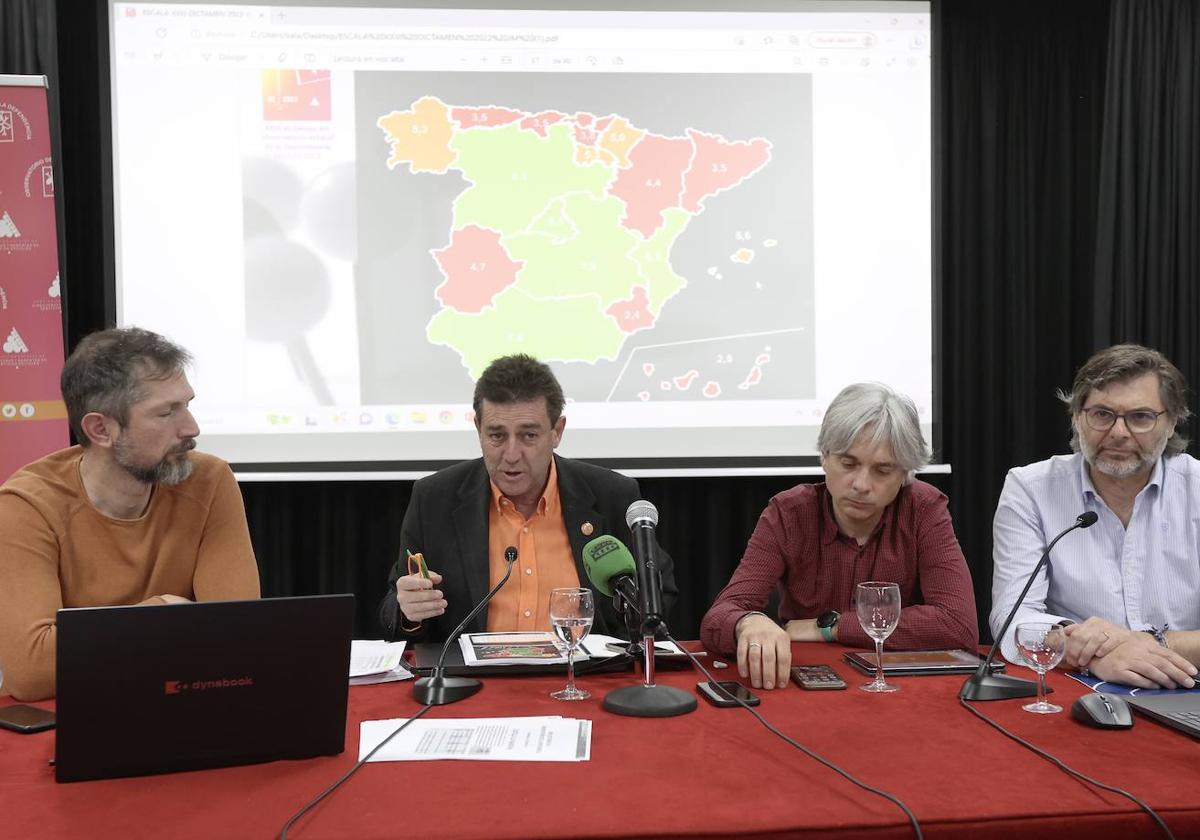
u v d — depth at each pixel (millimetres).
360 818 1027
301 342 3303
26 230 2990
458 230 3346
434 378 3340
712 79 3402
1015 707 1425
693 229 3406
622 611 1562
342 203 3311
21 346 2979
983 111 3682
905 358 3453
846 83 3428
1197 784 1106
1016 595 1985
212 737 1193
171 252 3258
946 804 1053
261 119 3283
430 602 1699
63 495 1703
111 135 3229
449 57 3342
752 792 1091
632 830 993
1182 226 3500
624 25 3381
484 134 3352
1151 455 1953
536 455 1951
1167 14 3496
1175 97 3502
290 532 3477
